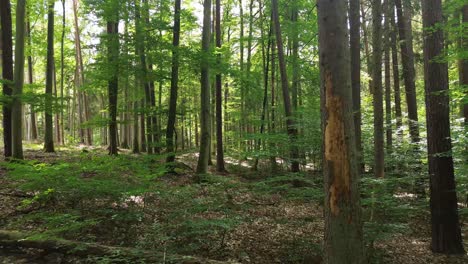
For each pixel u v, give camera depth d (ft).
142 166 27.02
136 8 45.19
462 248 26.16
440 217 26.27
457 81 51.93
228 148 86.02
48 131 58.29
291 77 64.59
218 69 48.08
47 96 41.14
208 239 25.29
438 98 25.64
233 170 61.52
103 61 45.78
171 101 46.93
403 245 27.89
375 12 28.66
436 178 26.40
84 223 21.71
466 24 23.94
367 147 37.09
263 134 38.50
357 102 33.42
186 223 22.52
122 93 74.02
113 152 50.29
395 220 27.35
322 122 15.19
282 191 40.75
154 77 46.37
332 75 14.70
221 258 22.91
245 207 30.04
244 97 73.97
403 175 35.60
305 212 35.27
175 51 44.60
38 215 23.35
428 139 26.58
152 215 26.43
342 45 14.75
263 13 69.72
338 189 14.64
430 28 24.81
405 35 48.21
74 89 115.55
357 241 14.60
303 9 58.23
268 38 59.82
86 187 23.71
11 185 29.12
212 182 33.50
